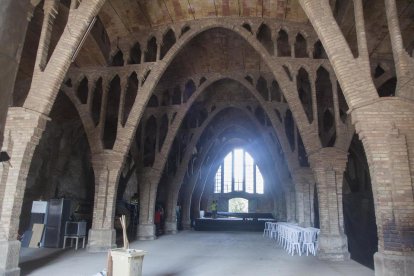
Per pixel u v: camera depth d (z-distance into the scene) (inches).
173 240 733.9
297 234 538.6
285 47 676.7
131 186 1185.4
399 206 297.6
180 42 609.6
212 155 1294.3
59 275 358.9
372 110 323.9
